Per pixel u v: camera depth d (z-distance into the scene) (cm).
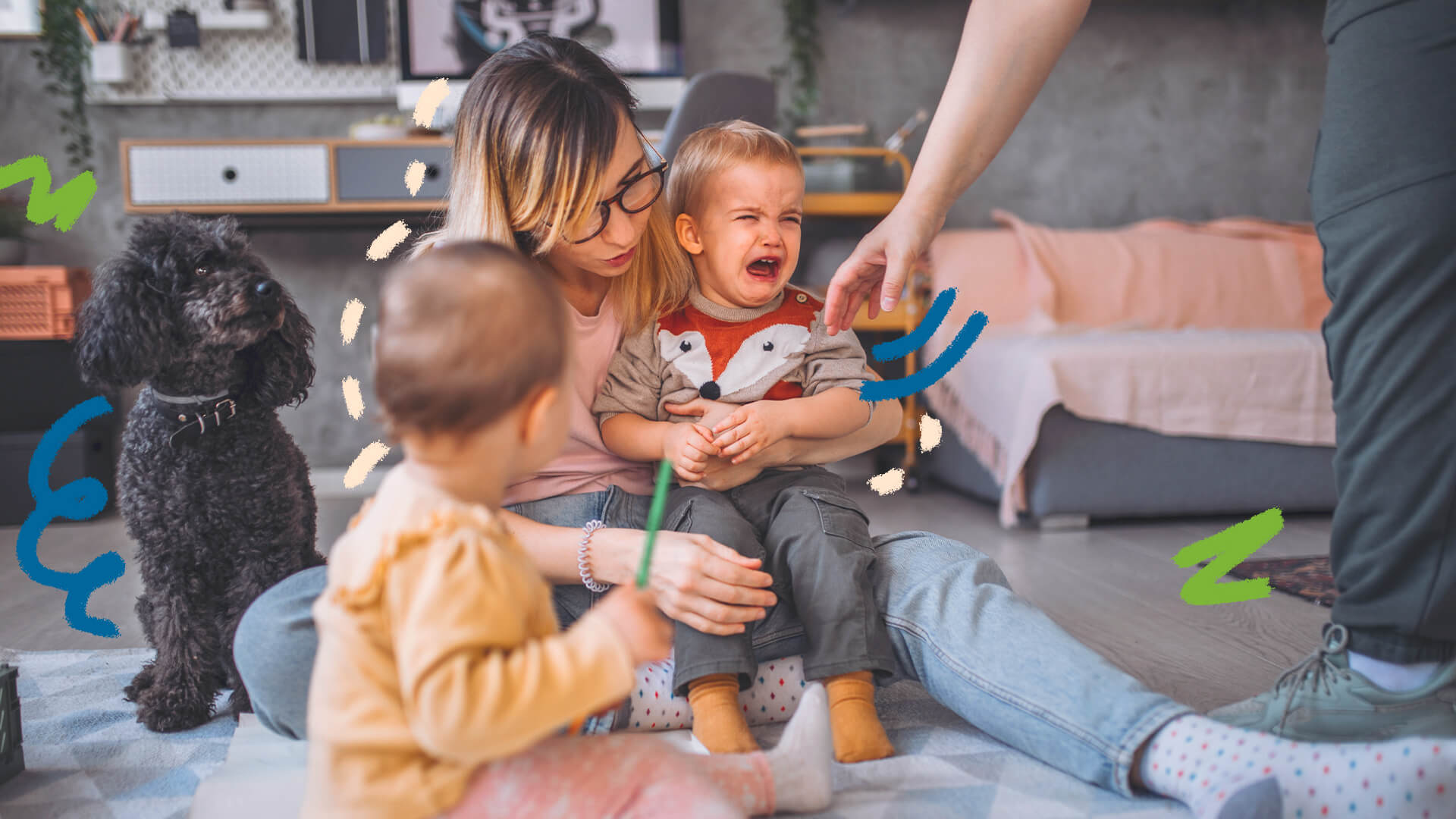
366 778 61
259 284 120
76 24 308
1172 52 355
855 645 99
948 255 314
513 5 320
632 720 104
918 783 92
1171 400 242
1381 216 88
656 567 95
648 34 327
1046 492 239
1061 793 89
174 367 120
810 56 336
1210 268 320
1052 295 304
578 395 113
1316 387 248
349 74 321
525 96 98
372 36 319
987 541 227
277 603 92
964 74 113
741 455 105
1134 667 130
